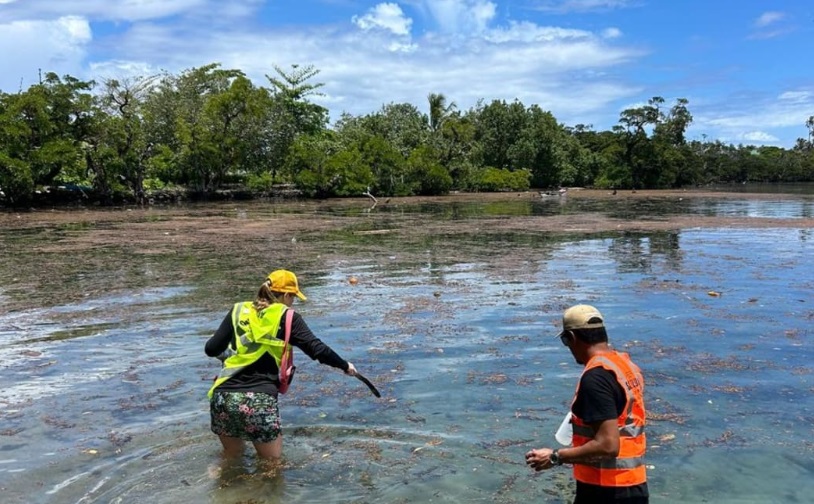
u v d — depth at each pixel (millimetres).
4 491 4242
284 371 4805
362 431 5172
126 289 11641
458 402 5770
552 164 81438
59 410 5707
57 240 20812
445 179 61562
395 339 8008
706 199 51719
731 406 5652
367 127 70312
